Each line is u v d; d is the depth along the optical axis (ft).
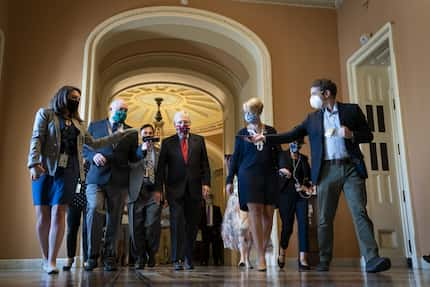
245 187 10.55
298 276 7.48
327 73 20.54
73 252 14.14
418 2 15.06
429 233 14.29
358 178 9.74
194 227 12.80
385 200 18.11
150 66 25.08
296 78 20.24
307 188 14.38
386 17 17.07
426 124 14.46
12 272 10.61
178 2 20.13
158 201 12.78
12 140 17.13
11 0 18.52
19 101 17.60
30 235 16.48
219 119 41.88
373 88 19.38
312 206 17.10
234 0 20.71
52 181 9.68
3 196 16.60
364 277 7.09
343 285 4.66
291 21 20.94
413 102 15.16
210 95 28.50
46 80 18.06
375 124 18.93
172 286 4.43
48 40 18.51
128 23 19.62
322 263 10.13
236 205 17.15
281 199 14.84
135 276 7.51
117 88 26.66
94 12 19.31
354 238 18.78
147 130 15.08
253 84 21.97
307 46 20.74
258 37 20.36
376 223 17.80
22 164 17.03
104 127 12.24
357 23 19.42
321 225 10.07
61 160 9.66
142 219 14.51
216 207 31.42
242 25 20.38
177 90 36.04
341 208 18.98
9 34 18.17
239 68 24.04
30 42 18.33
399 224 17.94
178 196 12.57
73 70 18.40
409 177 15.19
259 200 10.41
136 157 12.38
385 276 7.57
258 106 10.87
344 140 9.86
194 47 23.59
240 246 16.55
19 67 17.94
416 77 15.06
